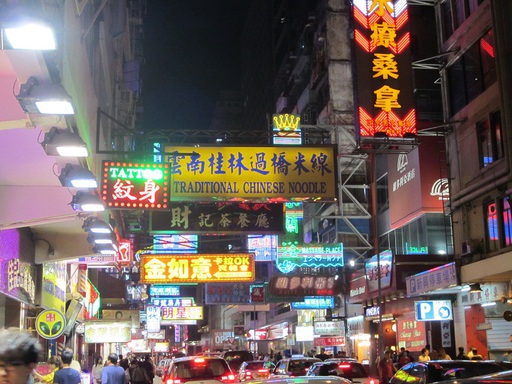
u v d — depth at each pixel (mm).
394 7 22250
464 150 22375
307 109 51500
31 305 16125
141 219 26359
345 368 17219
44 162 10641
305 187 20031
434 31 35969
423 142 29391
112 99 27453
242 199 19875
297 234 40875
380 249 35875
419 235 30703
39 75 6621
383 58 21828
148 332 59844
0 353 2811
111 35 26297
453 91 23359
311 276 34719
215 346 70938
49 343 20047
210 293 44438
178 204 22781
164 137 20062
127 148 32375
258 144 20203
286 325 53094
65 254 16656
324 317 41562
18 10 5469
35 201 12008
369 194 37938
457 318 25781
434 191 29094
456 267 20922
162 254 29828
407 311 29641
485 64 21094
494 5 18797
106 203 16766
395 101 21578
